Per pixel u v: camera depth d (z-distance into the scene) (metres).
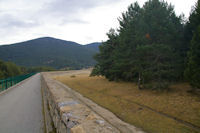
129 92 13.12
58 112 2.58
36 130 3.72
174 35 11.70
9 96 8.78
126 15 18.44
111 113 8.80
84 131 1.47
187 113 7.19
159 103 9.21
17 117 4.76
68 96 3.45
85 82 24.11
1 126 4.00
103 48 22.83
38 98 8.12
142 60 12.62
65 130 1.88
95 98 12.78
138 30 13.22
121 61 15.66
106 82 21.36
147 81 12.58
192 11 11.55
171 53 11.16
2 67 62.44
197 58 8.41
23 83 17.67
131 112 8.58
